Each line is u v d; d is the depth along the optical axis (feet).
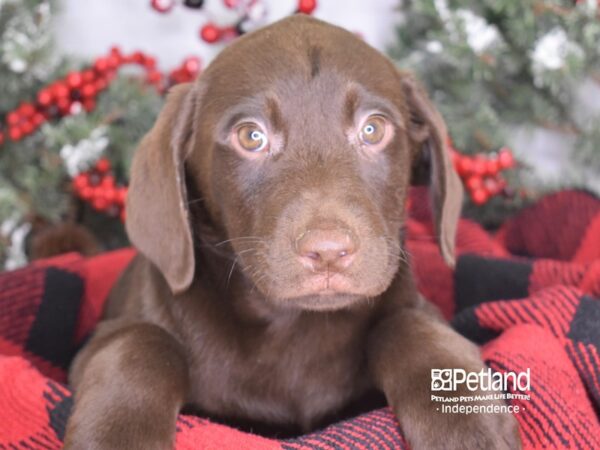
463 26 1.79
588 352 1.12
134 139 1.91
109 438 0.90
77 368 1.09
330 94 1.03
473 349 1.03
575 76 1.84
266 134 1.03
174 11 2.48
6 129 1.93
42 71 1.93
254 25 1.91
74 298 1.56
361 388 1.12
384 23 2.53
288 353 1.11
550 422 0.98
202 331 1.11
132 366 0.98
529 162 2.15
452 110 1.92
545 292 1.26
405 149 1.12
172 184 1.10
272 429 1.13
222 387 1.11
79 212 2.07
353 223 0.92
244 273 1.05
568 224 1.80
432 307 1.24
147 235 1.11
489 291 1.52
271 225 0.95
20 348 1.47
